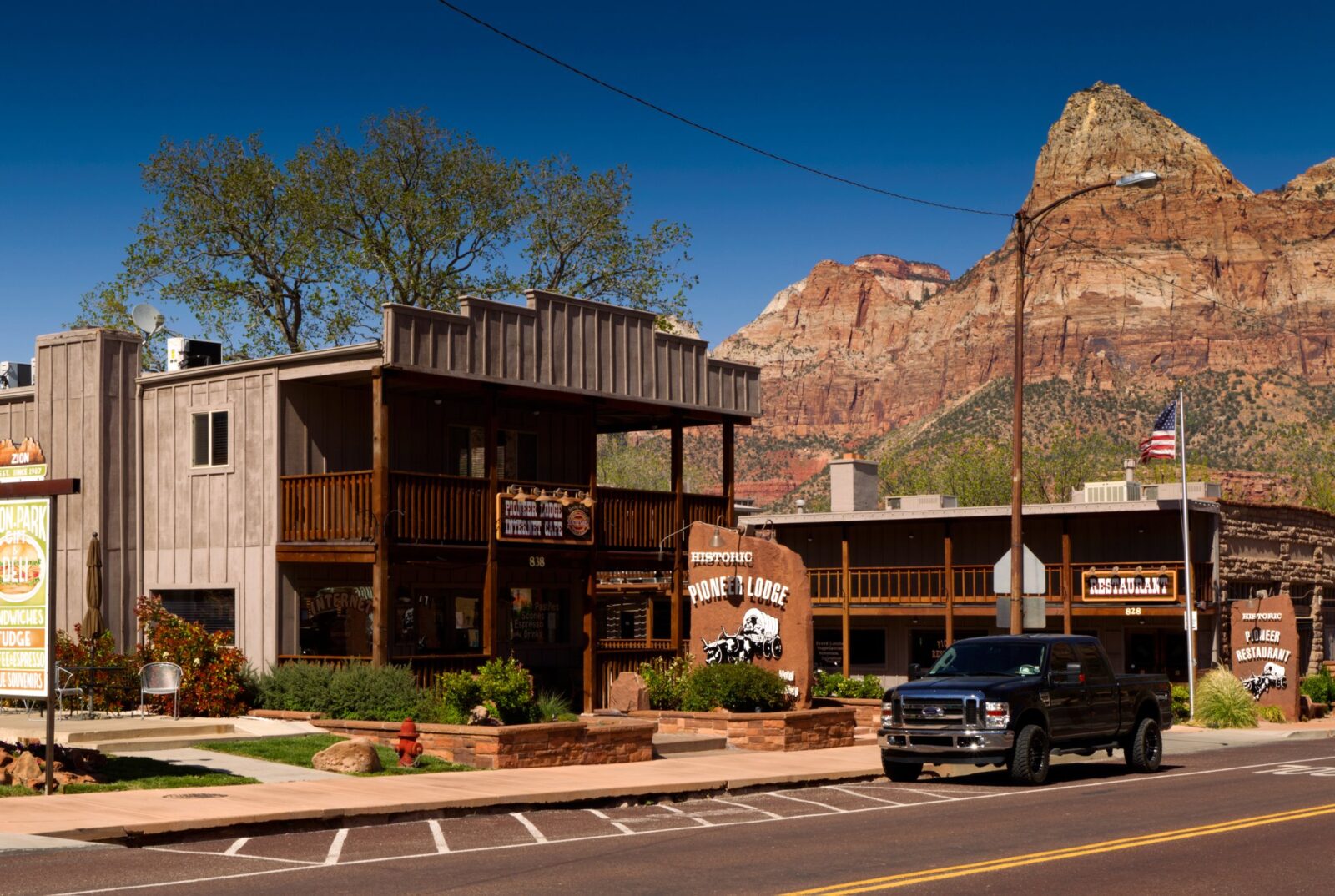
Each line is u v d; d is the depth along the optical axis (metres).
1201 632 41.94
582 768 20.12
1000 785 20.12
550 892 11.01
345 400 26.77
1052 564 44.12
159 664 22.06
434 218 45.44
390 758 19.78
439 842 13.91
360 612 26.70
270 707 23.22
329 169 46.03
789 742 24.00
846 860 12.77
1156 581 40.28
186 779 17.02
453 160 46.66
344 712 22.22
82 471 26.45
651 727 21.77
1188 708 36.16
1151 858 12.91
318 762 18.55
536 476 30.80
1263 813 16.39
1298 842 14.02
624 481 74.75
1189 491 43.69
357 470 26.91
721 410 31.27
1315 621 47.53
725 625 26.19
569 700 30.02
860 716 28.66
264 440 25.55
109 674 23.19
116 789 16.22
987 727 19.58
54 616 15.76
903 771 20.81
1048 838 14.29
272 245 46.16
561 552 27.84
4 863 12.16
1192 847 13.66
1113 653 43.62
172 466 26.69
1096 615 42.56
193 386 26.55
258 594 25.34
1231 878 11.84
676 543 30.59
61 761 16.84
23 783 15.98
